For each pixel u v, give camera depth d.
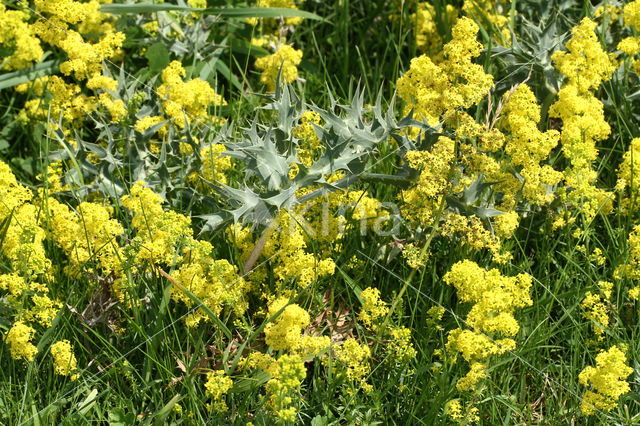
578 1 1.53
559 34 1.37
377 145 1.21
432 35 1.56
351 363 1.06
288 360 0.98
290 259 1.13
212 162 1.20
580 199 1.19
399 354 1.08
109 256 1.14
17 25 1.37
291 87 1.26
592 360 1.13
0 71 1.47
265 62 1.42
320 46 1.59
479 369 1.04
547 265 1.21
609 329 1.13
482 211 1.15
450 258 1.20
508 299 1.05
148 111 1.31
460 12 1.55
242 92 1.44
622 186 1.19
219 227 1.17
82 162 1.26
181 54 1.46
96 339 1.15
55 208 1.17
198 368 1.09
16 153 1.44
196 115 1.32
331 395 1.08
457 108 1.17
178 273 1.11
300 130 1.22
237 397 1.10
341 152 1.17
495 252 1.13
